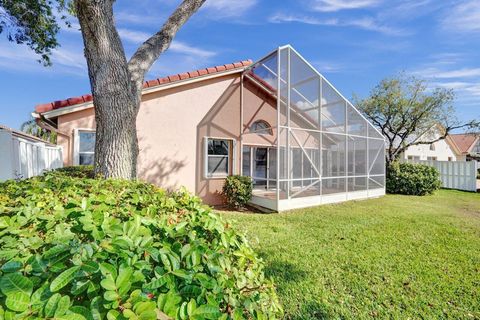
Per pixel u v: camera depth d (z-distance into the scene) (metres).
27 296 0.86
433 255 4.23
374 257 4.12
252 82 9.63
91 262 1.00
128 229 1.35
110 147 3.66
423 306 2.88
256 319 1.16
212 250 1.41
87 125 6.81
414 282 3.37
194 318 0.96
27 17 6.49
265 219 6.68
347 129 9.77
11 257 1.05
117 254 1.12
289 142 7.96
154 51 4.41
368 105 14.98
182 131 8.22
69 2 6.71
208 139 8.76
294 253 4.26
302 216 7.02
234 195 8.17
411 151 19.98
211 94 8.78
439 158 22.86
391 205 8.77
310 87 8.78
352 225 6.05
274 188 10.12
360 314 2.73
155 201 2.22
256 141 9.75
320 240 4.95
